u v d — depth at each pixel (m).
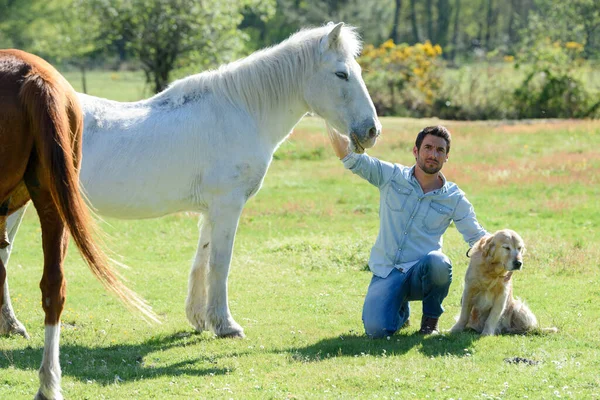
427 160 8.92
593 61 47.34
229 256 9.24
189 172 9.03
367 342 8.65
